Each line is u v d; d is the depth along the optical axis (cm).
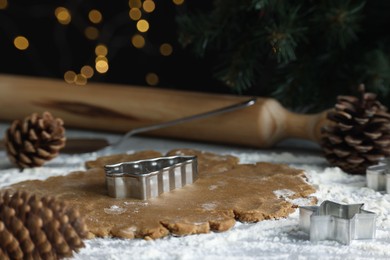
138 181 75
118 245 68
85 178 83
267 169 85
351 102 85
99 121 103
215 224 70
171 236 70
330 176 84
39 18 142
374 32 104
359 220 69
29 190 79
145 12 135
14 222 61
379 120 84
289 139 102
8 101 107
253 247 68
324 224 69
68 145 97
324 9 94
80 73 142
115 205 74
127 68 139
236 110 95
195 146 99
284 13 92
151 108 100
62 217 62
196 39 98
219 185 79
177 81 135
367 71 96
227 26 98
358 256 66
